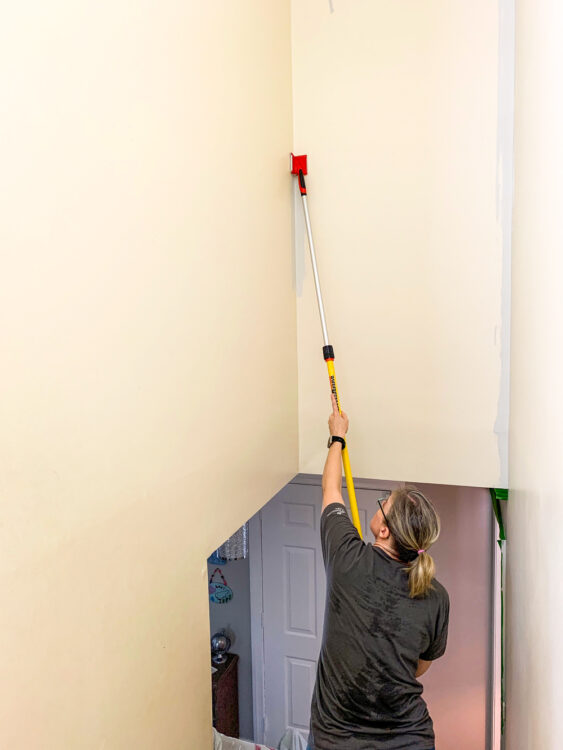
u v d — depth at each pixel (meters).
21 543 0.88
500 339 2.04
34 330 0.89
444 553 3.17
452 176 2.04
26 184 0.87
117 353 1.11
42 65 0.91
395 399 2.19
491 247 2.02
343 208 2.18
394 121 2.09
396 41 2.06
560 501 0.90
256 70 1.84
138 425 1.19
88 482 1.03
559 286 0.92
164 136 1.28
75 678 1.01
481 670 3.17
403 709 1.53
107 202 1.08
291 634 3.27
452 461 2.14
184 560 1.40
